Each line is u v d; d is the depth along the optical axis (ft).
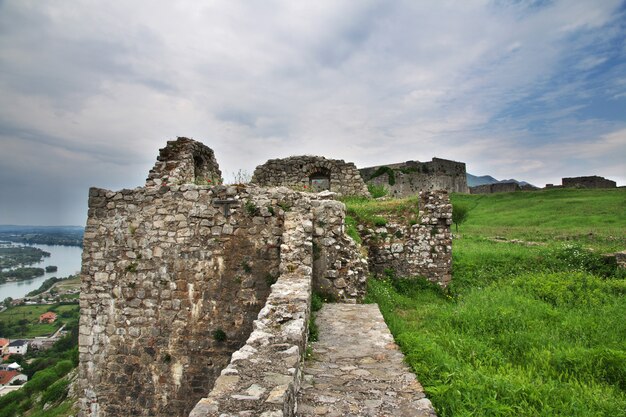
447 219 43.37
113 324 29.43
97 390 28.99
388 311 30.04
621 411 15.11
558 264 45.91
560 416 14.28
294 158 64.13
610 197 116.57
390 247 44.14
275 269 28.12
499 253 50.52
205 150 47.24
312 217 28.71
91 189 30.83
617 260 43.14
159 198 29.91
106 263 30.09
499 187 171.32
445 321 27.20
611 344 22.31
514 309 28.63
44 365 134.92
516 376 17.76
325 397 14.25
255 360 12.96
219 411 9.78
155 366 28.53
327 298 28.45
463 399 14.62
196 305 28.50
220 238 28.71
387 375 16.17
